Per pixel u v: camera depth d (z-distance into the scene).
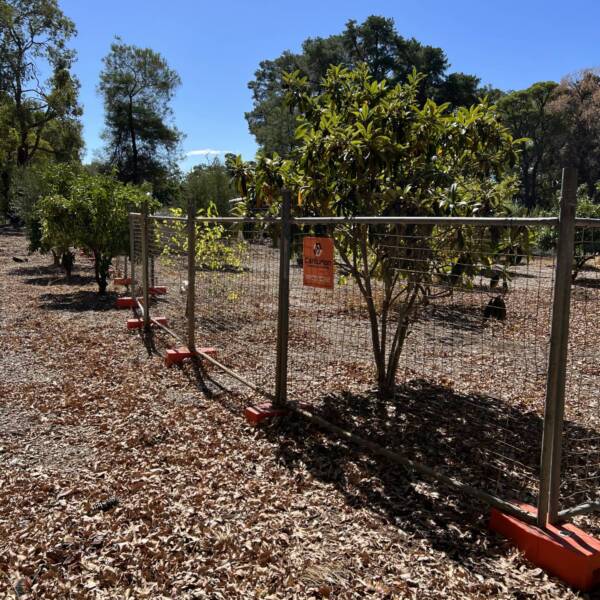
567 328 2.94
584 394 6.12
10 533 3.30
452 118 5.56
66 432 4.91
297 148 5.73
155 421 5.15
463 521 3.48
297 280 13.19
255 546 3.17
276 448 4.57
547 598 2.78
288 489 3.89
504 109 58.69
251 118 61.91
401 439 4.70
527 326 8.74
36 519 3.45
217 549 3.14
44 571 2.93
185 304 10.26
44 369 6.77
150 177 50.66
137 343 8.11
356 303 10.58
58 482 3.95
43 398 5.74
